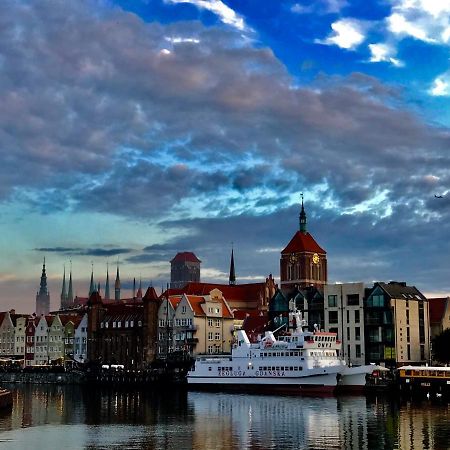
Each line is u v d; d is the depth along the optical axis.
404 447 84.06
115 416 116.44
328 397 151.88
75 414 120.06
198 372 180.38
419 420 106.69
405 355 189.88
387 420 107.06
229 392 170.00
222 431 97.75
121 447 85.06
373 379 158.75
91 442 88.56
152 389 190.12
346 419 109.06
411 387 151.38
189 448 84.31
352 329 192.62
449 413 115.75
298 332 166.88
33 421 110.06
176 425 104.31
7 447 85.00
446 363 184.00
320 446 85.19
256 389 169.12
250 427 101.56
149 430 99.12
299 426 102.00
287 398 150.25
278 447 84.81
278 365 166.25
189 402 142.38
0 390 132.38
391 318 188.00
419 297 199.88
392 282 199.88
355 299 193.62
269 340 169.38
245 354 172.38
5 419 112.88
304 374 161.62
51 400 151.50
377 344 188.75
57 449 83.69
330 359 167.12
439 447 83.88
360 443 86.94
